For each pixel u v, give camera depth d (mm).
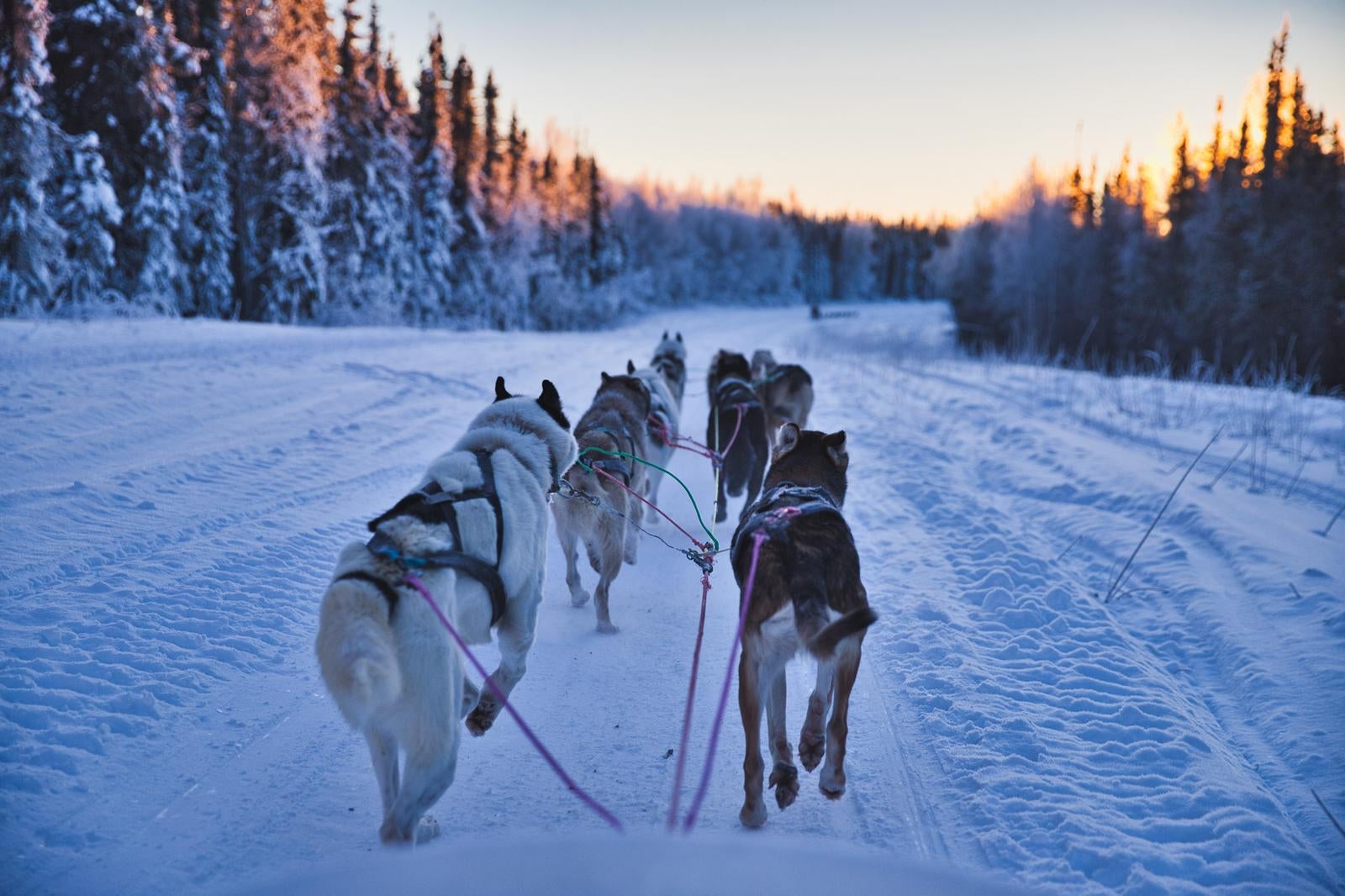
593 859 1858
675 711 4781
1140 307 45000
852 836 3656
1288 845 3574
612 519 5836
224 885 3123
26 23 21594
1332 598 6031
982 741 4438
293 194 32062
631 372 8898
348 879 1789
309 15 32281
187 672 4629
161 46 25969
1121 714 4715
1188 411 13562
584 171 72062
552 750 4312
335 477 8719
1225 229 39062
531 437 4504
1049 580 6754
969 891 1821
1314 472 9602
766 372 12180
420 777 3104
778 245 119688
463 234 48656
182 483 7863
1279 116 45625
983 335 52562
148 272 26141
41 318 20781
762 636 3723
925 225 160625
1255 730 4711
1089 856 3479
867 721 4727
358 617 3055
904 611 6227
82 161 23812
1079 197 55562
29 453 8031
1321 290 34125
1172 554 7297
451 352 21516
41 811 3414
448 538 3590
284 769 3949
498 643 4105
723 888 1816
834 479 4922
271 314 32125
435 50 45781
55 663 4488
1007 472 10500
